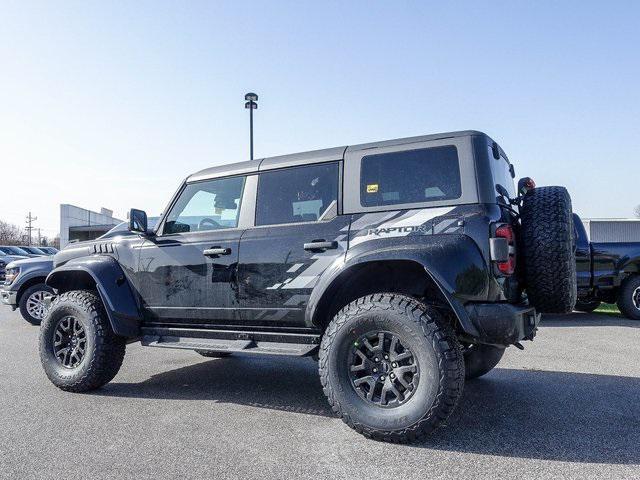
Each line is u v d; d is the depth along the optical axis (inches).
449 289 124.4
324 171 157.6
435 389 120.9
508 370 204.8
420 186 141.6
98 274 179.8
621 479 104.3
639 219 1114.7
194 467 112.3
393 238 136.9
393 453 119.5
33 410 156.1
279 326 157.9
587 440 126.5
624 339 275.4
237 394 175.2
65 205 1227.2
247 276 159.5
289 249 153.3
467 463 113.2
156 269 177.3
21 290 368.2
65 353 184.1
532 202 143.9
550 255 136.6
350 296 153.9
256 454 119.6
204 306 167.3
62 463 115.0
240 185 172.6
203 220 177.5
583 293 350.6
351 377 133.0
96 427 139.7
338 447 123.7
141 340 178.7
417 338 124.0
